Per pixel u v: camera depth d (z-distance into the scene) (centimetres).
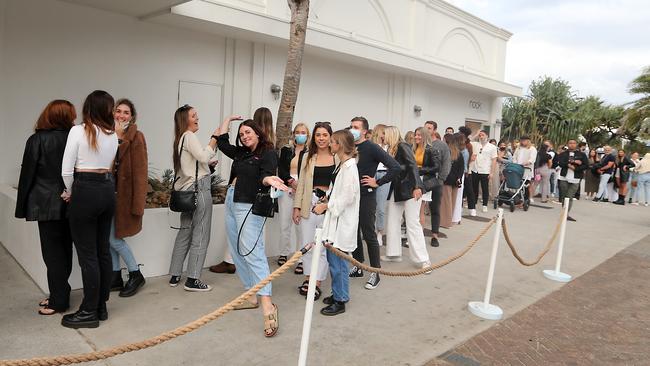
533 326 460
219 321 416
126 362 338
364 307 474
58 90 700
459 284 568
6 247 565
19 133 672
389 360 369
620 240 902
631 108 2069
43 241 392
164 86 816
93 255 380
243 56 922
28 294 443
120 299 449
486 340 420
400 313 466
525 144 1197
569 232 952
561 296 554
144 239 499
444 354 386
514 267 659
